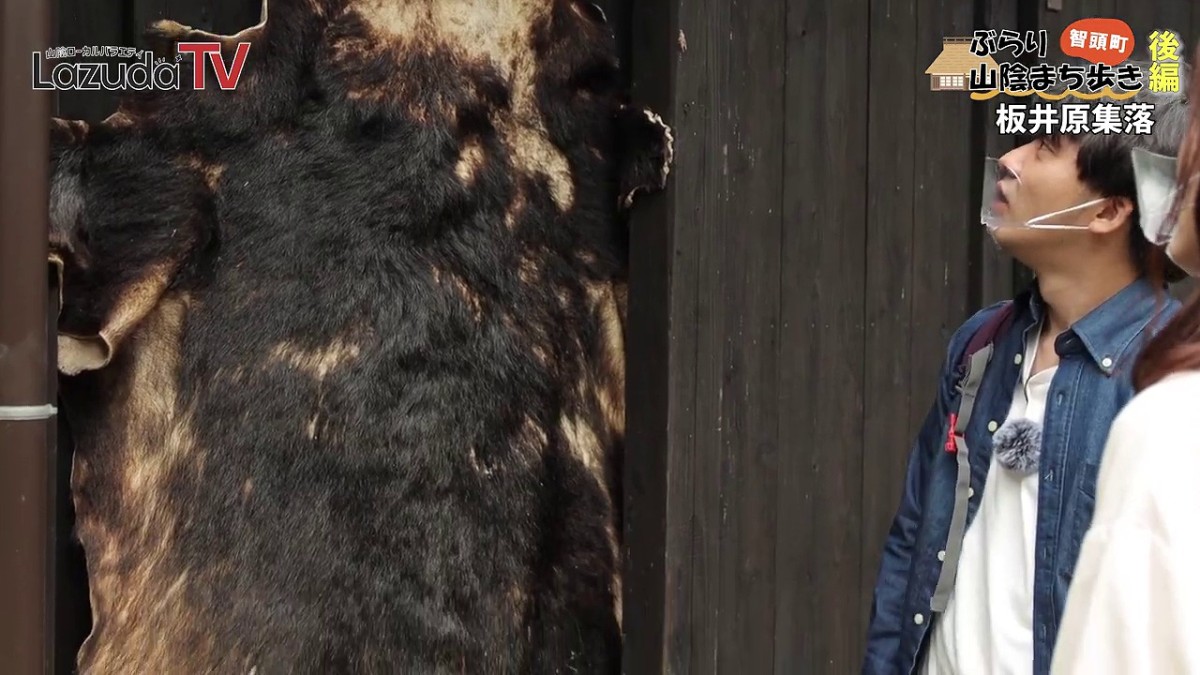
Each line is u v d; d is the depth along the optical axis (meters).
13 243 1.72
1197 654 0.91
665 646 2.44
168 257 2.03
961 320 3.23
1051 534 1.64
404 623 2.20
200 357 2.09
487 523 2.30
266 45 2.10
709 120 2.54
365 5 2.19
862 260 2.96
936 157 3.12
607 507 2.51
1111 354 1.64
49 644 1.84
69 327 1.93
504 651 2.32
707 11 2.52
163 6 2.10
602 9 2.53
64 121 1.91
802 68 2.78
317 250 2.15
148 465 2.05
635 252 2.49
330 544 2.14
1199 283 1.12
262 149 2.12
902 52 3.03
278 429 2.11
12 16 1.71
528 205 2.38
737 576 2.67
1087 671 0.97
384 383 2.19
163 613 2.03
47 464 1.79
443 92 2.26
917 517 1.93
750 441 2.69
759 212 2.69
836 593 2.94
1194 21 3.76
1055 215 1.70
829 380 2.89
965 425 1.84
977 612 1.74
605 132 2.48
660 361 2.45
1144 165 1.38
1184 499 0.96
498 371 2.32
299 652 2.09
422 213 2.23
